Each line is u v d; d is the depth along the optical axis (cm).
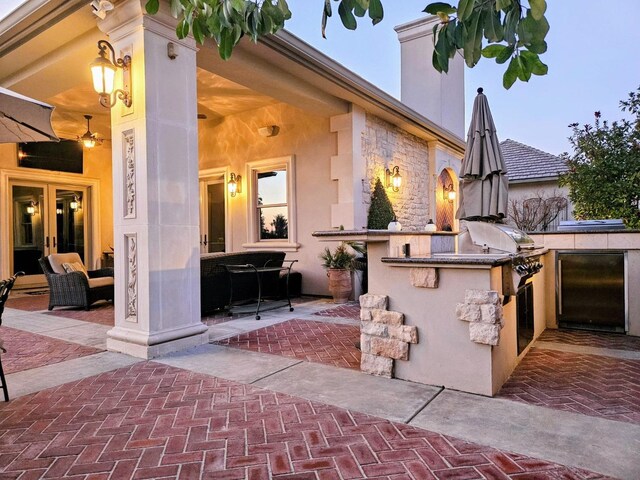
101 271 777
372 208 780
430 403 277
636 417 254
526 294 399
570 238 504
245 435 236
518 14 131
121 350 407
